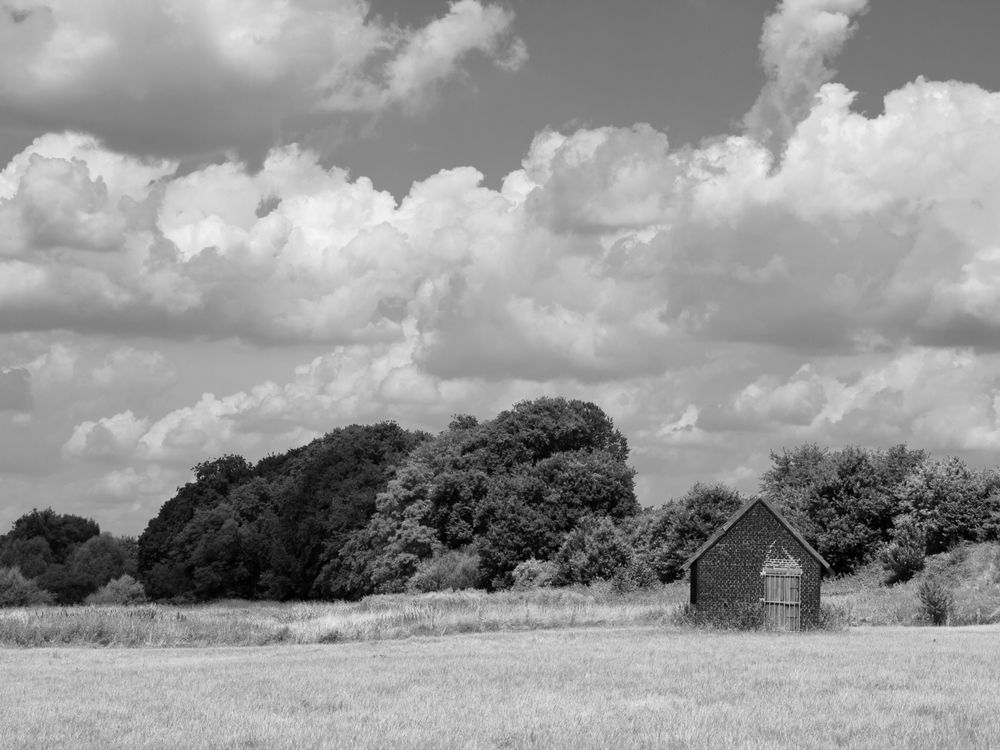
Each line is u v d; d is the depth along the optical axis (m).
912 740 21.98
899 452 94.25
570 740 22.00
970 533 85.06
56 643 48.09
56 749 21.02
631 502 104.00
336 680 31.91
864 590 81.06
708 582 59.41
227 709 25.97
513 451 111.31
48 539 178.50
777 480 101.50
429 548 108.19
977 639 48.94
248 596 133.88
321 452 129.62
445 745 21.34
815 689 29.70
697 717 24.64
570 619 59.59
